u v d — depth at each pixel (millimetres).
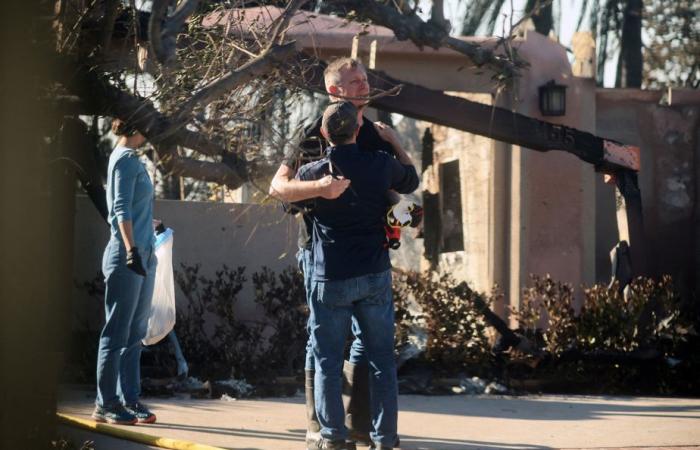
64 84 7387
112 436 9688
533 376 14703
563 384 14633
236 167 8414
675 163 21688
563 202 19969
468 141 23062
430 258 25000
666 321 15484
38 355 7352
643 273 16234
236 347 14578
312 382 9000
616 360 14945
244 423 10672
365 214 8289
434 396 13633
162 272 11250
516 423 11086
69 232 13836
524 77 19781
